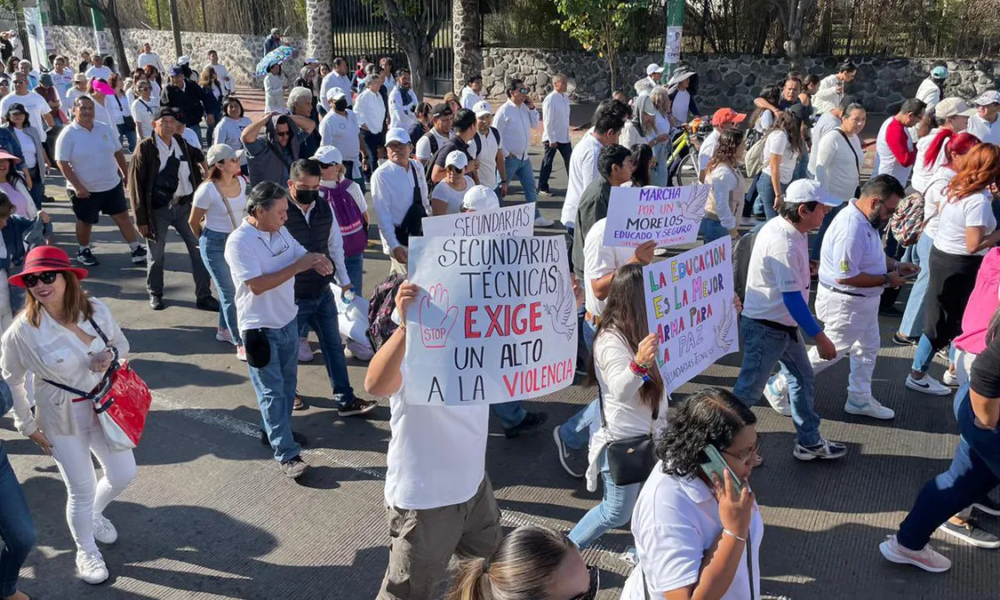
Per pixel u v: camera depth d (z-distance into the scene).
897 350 7.36
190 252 8.36
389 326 3.36
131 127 16.81
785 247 4.96
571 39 21.78
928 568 4.43
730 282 4.58
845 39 19.19
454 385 3.23
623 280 3.92
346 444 5.91
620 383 3.76
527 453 5.77
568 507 5.13
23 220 6.11
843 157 8.49
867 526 4.87
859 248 5.55
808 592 4.32
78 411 4.24
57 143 9.22
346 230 6.93
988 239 5.88
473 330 3.22
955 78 18.25
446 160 7.20
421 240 3.12
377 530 4.93
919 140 8.48
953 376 6.52
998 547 4.64
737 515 2.53
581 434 5.16
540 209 12.00
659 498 2.69
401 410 3.42
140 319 8.30
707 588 2.55
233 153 6.86
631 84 21.12
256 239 5.08
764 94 11.39
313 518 5.04
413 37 20.86
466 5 21.03
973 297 4.71
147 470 5.58
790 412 6.20
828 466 5.50
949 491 4.22
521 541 2.28
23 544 3.98
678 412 2.77
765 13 19.75
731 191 7.86
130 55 32.12
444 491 3.46
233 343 7.66
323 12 24.39
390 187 6.82
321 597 4.36
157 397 6.64
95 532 4.75
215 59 20.91
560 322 3.44
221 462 5.68
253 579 4.49
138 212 8.06
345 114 10.78
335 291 6.81
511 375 3.32
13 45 27.77
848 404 6.18
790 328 5.16
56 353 4.06
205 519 5.02
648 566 2.70
